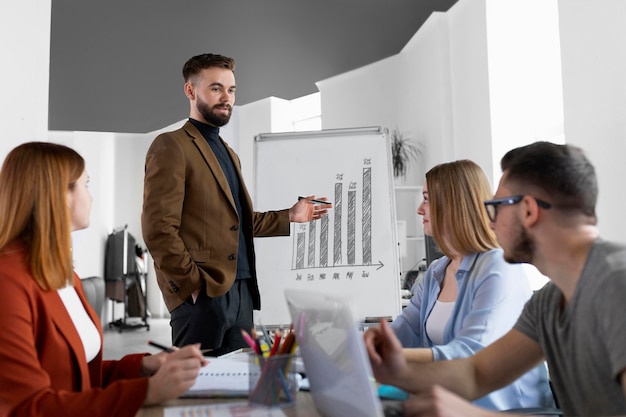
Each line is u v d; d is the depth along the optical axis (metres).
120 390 1.13
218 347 2.44
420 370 1.24
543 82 4.88
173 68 6.55
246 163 8.56
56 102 7.59
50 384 1.21
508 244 1.12
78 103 7.65
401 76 6.59
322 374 0.94
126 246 9.22
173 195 2.38
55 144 1.36
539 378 1.59
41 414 1.10
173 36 5.71
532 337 1.28
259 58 6.54
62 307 1.30
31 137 3.28
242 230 2.65
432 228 1.80
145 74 6.70
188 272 2.36
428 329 1.87
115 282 9.07
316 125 8.42
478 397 1.29
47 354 1.24
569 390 1.14
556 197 1.04
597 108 3.48
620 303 0.94
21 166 1.28
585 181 1.04
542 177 1.06
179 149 2.44
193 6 5.04
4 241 1.25
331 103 7.48
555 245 1.05
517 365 1.30
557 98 4.77
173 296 2.42
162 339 8.05
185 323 2.42
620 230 3.31
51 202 1.28
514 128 4.95
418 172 6.25
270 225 2.82
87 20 5.24
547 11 4.81
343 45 6.27
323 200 2.90
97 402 1.11
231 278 2.47
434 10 5.53
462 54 5.39
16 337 1.15
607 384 1.01
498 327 1.58
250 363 1.16
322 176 3.07
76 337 1.31
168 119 8.57
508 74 4.96
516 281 1.66
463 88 5.40
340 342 0.84
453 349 1.45
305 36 5.93
